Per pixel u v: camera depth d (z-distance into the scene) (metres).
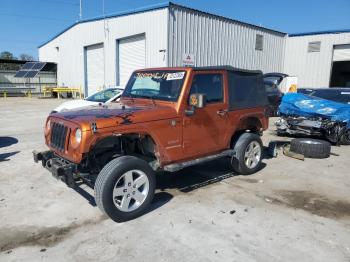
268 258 3.45
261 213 4.53
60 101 25.23
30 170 6.41
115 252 3.55
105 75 21.41
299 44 22.16
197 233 3.96
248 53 20.14
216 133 5.45
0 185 5.58
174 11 15.70
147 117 4.47
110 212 4.09
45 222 4.25
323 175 6.37
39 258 3.45
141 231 4.01
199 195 5.18
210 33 17.47
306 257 3.47
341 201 5.04
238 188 5.52
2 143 8.91
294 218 4.39
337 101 10.00
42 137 9.82
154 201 4.92
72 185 4.14
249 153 6.21
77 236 3.90
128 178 4.22
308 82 22.09
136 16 17.70
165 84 5.12
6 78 32.34
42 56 35.41
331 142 9.61
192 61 12.42
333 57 21.09
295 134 10.47
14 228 4.09
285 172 6.52
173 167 4.72
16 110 18.00
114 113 4.42
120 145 4.68
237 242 3.76
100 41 21.62
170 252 3.55
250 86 6.17
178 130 4.83
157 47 16.31
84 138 3.97
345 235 3.95
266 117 6.59
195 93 5.01
